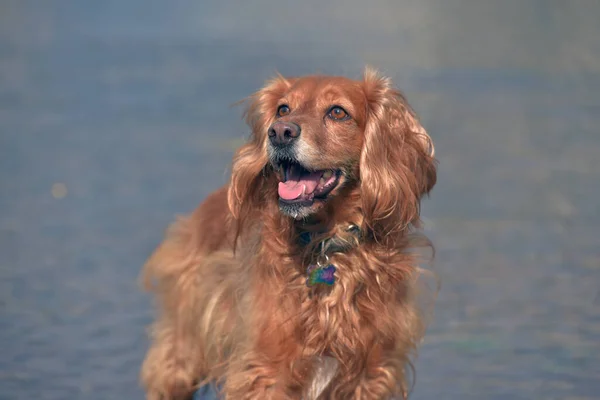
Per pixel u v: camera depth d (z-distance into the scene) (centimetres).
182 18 6825
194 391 905
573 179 1828
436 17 6819
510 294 1162
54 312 1115
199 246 880
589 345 1002
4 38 5131
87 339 1034
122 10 7662
